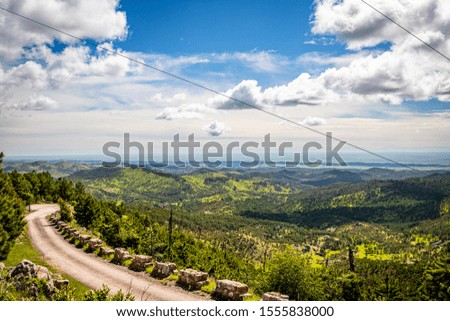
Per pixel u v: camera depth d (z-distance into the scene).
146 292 22.28
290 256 29.78
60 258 33.50
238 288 20.31
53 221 62.94
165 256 37.62
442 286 19.94
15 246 38.84
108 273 27.45
